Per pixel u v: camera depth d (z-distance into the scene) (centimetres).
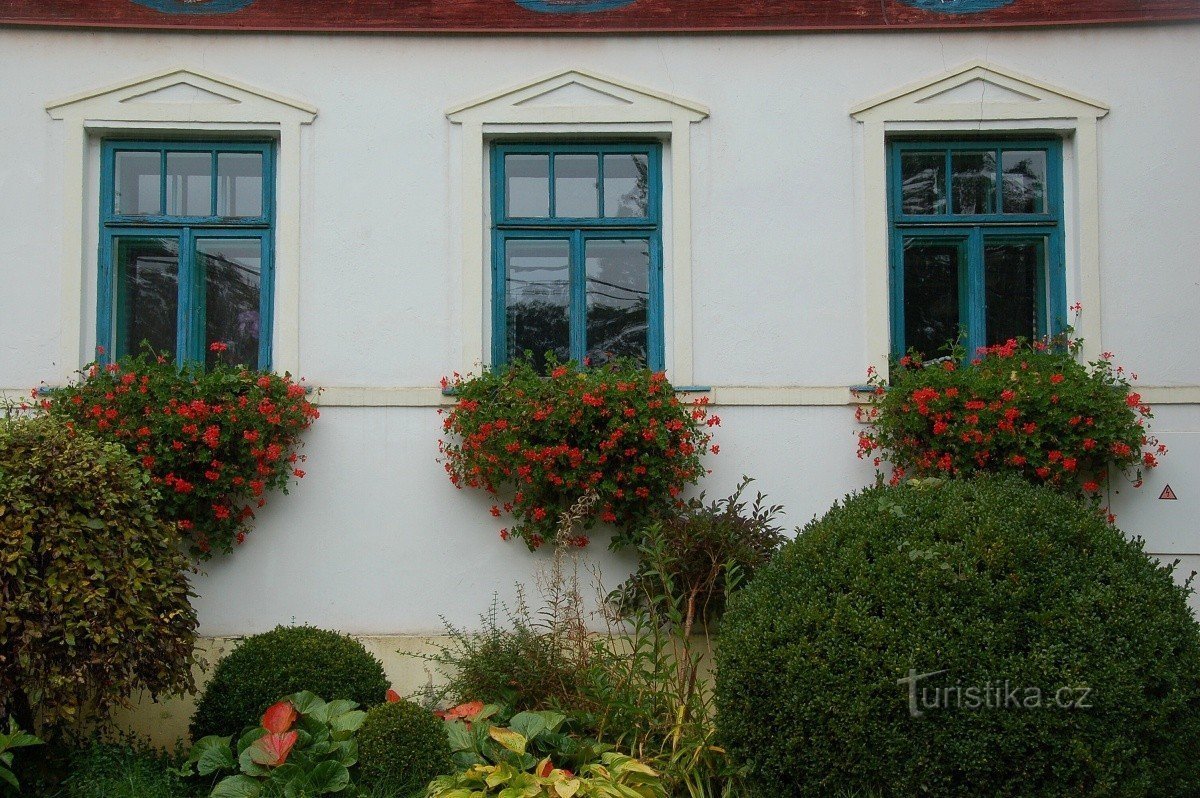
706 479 679
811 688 452
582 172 710
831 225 695
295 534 670
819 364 688
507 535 663
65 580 494
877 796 446
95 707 527
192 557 659
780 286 692
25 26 685
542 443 636
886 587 460
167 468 624
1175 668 441
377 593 671
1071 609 444
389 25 699
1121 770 426
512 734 493
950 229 709
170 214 698
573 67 700
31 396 665
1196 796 442
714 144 700
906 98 699
